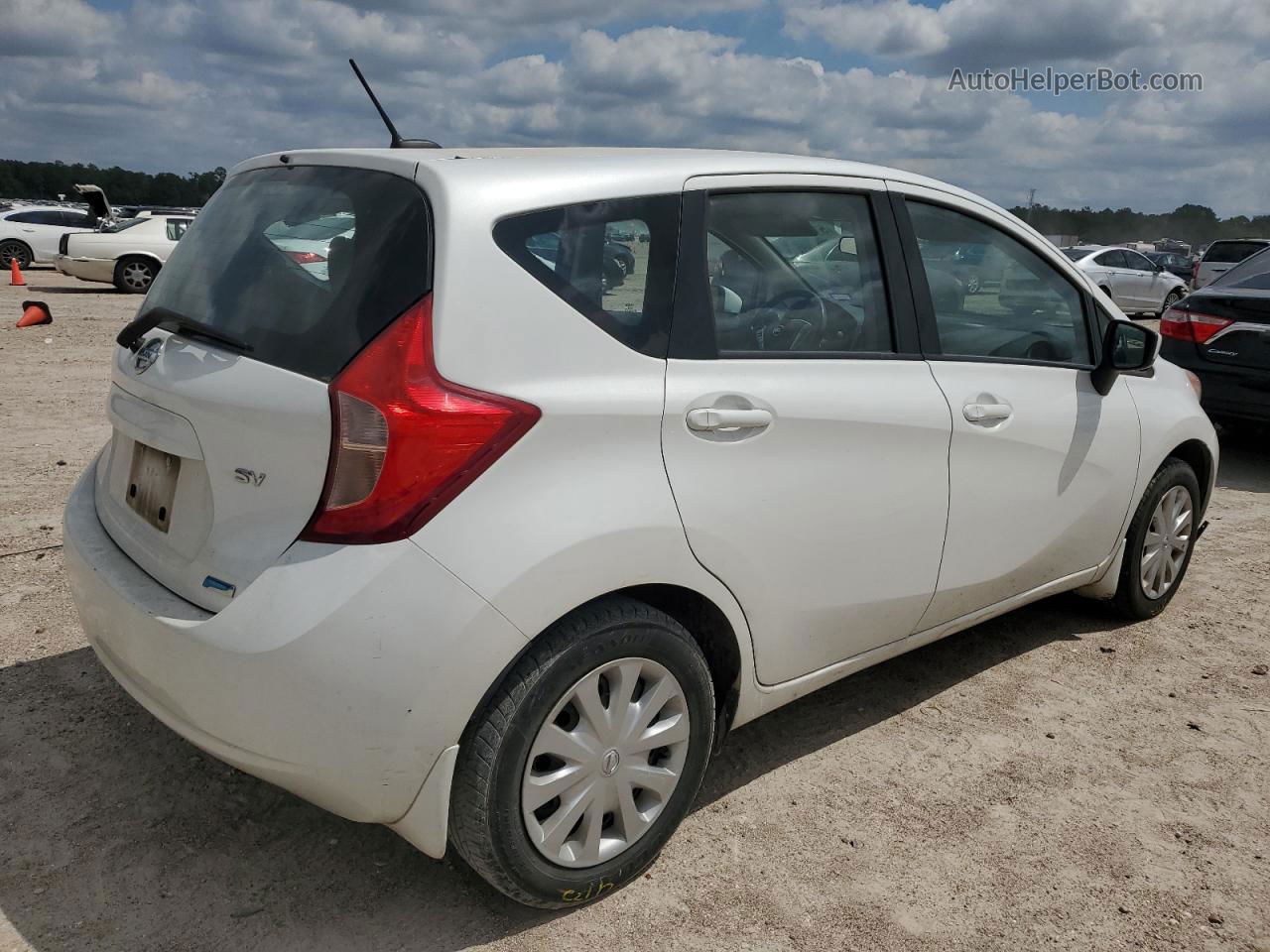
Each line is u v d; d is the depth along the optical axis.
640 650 2.46
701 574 2.56
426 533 2.13
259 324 2.39
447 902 2.57
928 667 3.99
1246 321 7.04
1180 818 3.02
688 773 2.67
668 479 2.47
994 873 2.75
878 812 3.01
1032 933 2.53
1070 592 4.79
